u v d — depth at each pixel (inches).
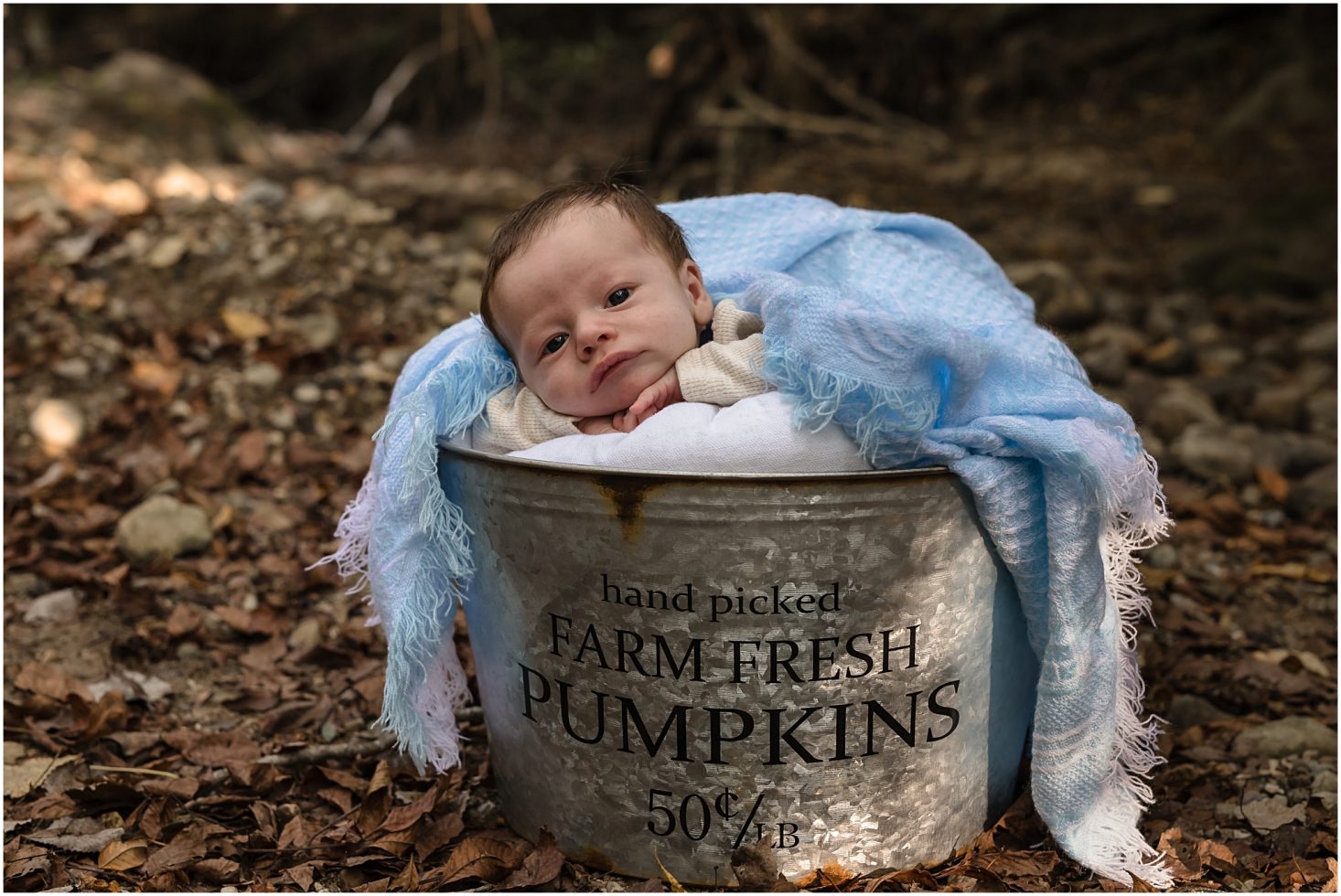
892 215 77.7
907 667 63.2
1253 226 205.5
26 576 103.6
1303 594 108.0
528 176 281.3
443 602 69.7
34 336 137.5
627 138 321.4
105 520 111.0
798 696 62.1
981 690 66.9
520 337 66.0
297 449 126.0
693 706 62.5
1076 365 71.1
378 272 155.2
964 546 62.7
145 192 178.1
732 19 215.9
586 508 60.0
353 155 305.7
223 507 115.7
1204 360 161.5
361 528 71.4
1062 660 64.7
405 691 68.3
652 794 65.1
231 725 87.5
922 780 65.9
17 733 84.7
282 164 275.0
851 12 286.5
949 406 62.7
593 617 62.6
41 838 72.5
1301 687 91.1
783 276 67.4
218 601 102.4
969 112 316.8
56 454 124.0
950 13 296.7
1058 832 68.1
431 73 350.3
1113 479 62.3
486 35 270.1
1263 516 123.2
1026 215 242.2
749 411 61.6
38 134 220.4
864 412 60.5
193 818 74.5
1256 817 75.5
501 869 69.0
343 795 77.4
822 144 270.1
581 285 64.2
